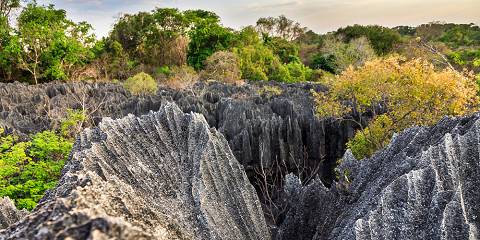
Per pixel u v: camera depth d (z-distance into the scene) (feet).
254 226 45.75
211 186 43.96
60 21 228.63
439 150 36.96
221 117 107.76
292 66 249.14
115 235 22.11
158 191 42.01
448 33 255.29
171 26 280.51
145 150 47.91
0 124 88.63
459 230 30.07
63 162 61.52
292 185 60.90
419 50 152.05
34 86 164.14
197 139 50.19
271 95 141.28
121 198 28.73
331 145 92.73
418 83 70.64
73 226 22.26
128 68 243.19
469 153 37.60
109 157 43.57
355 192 45.96
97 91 148.66
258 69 225.97
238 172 49.88
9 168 56.44
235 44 261.85
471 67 144.87
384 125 76.07
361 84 74.90
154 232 27.04
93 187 28.35
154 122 52.39
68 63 224.12
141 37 278.87
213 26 264.93
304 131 94.27
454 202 30.89
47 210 24.93
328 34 332.19
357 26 314.35
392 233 31.94
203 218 39.11
